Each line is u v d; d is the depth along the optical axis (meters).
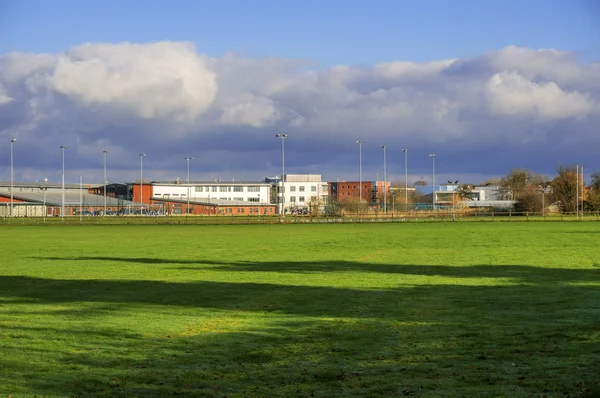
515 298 27.84
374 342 19.27
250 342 19.38
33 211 184.75
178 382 15.22
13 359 17.31
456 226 104.56
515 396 13.77
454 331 20.75
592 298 27.50
